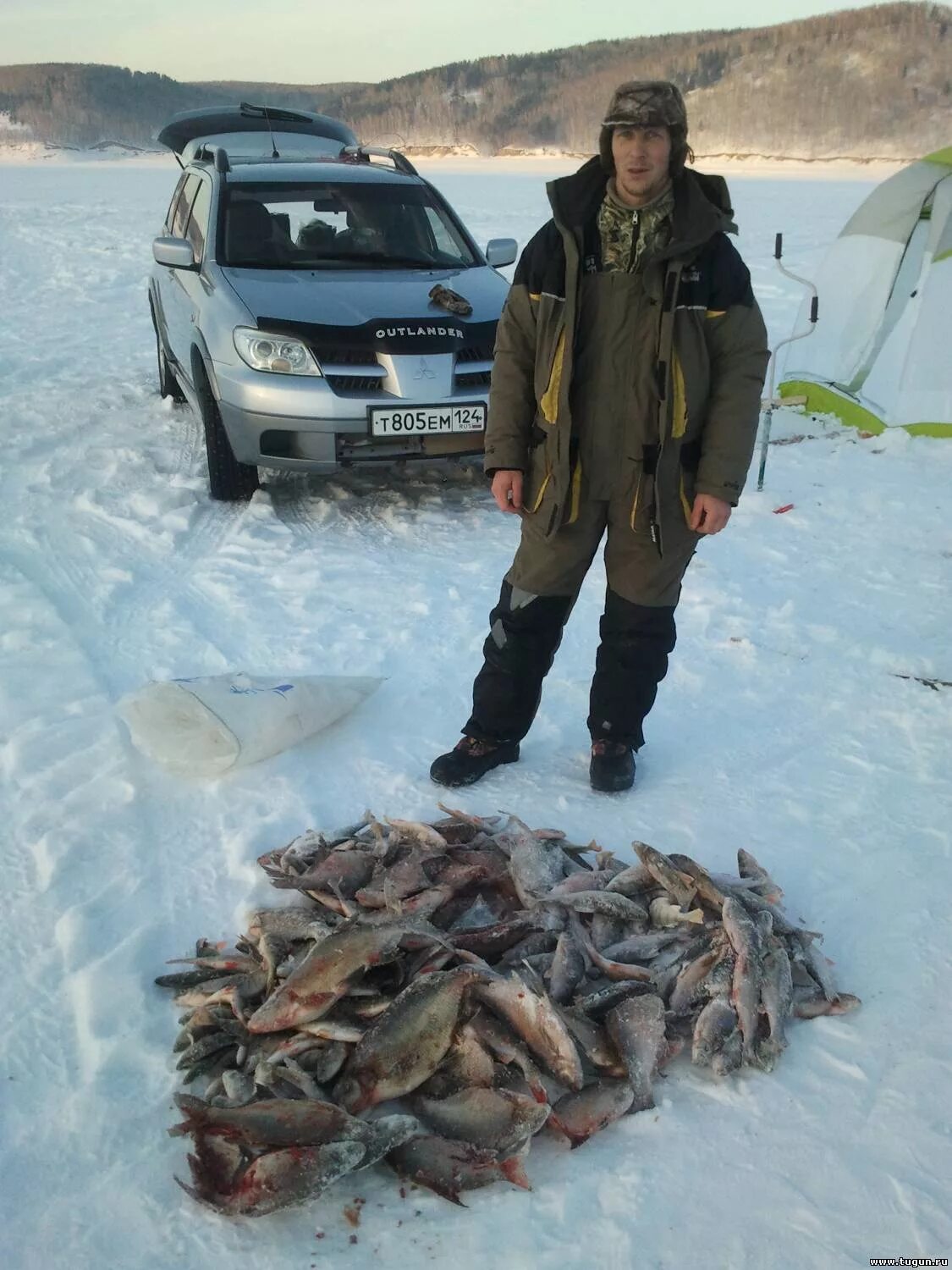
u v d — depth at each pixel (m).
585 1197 2.12
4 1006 2.62
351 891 2.81
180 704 3.71
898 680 4.23
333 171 7.20
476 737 3.57
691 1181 2.15
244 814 3.38
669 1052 2.39
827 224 22.33
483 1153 2.12
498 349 3.20
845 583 5.19
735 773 3.63
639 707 3.45
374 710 4.03
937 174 7.56
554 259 3.00
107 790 3.48
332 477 6.79
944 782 3.55
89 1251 2.03
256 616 4.80
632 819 3.36
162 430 7.67
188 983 2.65
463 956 2.47
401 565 5.41
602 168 2.95
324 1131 2.08
